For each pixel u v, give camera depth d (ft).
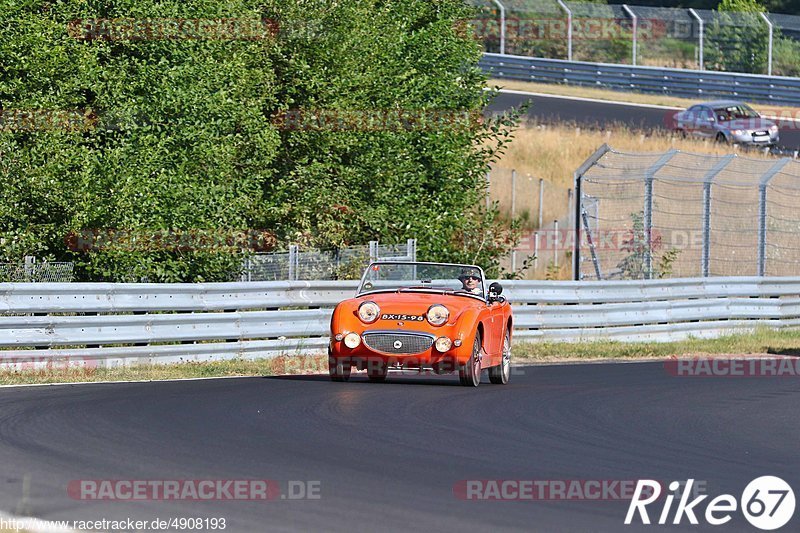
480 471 89.40
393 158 253.85
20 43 196.13
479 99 280.10
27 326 154.30
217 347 176.14
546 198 400.88
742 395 150.92
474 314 148.36
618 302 252.42
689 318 261.85
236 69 218.38
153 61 212.43
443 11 284.00
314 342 191.72
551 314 234.17
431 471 88.58
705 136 465.88
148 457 90.58
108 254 197.06
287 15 242.17
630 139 458.09
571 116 510.17
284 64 245.65
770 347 240.53
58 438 97.71
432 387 147.54
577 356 216.54
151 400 124.98
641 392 151.33
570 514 76.23
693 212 368.07
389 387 145.28
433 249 258.37
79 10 208.13
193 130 207.62
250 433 103.96
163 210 201.67
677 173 391.24
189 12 216.95
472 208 284.61
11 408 114.83
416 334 145.69
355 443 100.32
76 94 208.13
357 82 248.11
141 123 211.41
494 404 131.13
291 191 241.14
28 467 85.10
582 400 139.33
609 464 94.94
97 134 209.15
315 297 195.93
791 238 362.53
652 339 253.44
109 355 161.89
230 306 181.16
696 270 337.72
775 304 280.31
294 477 84.43
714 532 73.46
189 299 175.83
